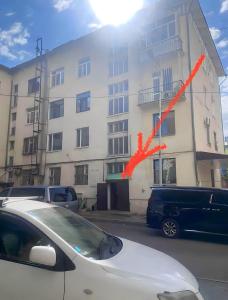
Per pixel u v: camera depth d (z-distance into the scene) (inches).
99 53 974.4
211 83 1047.0
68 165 979.9
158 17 844.0
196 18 893.2
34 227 123.6
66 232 130.1
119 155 858.8
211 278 233.9
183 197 430.3
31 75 1183.6
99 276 107.0
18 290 112.5
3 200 142.7
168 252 327.9
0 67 1219.9
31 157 1103.0
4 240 125.6
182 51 783.1
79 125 976.3
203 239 412.2
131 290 103.7
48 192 522.6
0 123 1196.5
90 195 901.2
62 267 111.1
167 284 106.9
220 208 398.6
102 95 936.3
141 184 797.9
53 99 1076.5
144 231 487.8
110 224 593.3
